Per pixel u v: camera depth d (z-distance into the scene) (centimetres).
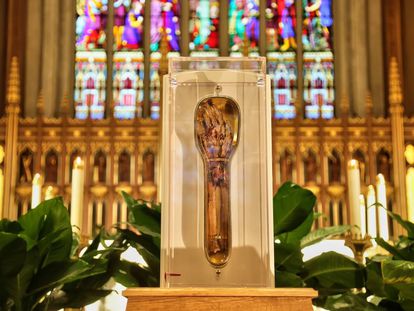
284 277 189
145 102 938
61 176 821
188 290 138
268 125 167
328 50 969
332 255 202
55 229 187
